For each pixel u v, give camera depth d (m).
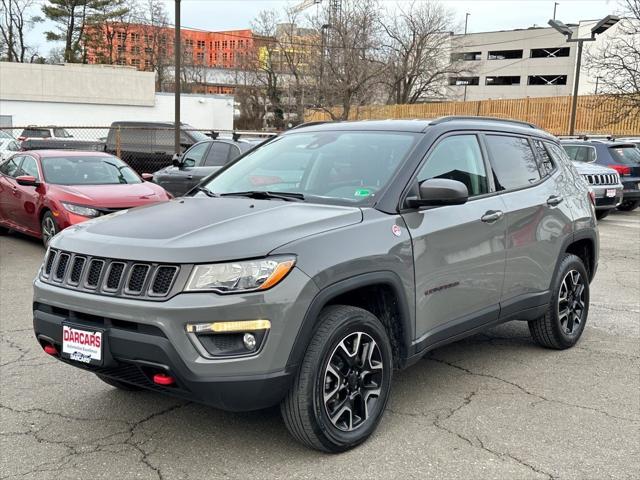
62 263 3.54
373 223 3.64
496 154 4.73
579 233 5.36
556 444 3.63
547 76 86.31
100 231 3.57
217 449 3.54
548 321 5.14
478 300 4.35
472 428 3.83
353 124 4.73
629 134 28.42
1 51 66.88
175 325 3.04
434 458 3.46
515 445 3.62
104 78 47.47
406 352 3.82
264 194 4.14
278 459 3.43
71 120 47.03
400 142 4.23
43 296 3.51
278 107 54.75
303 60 48.62
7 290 7.36
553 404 4.21
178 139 18.45
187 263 3.10
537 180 5.05
